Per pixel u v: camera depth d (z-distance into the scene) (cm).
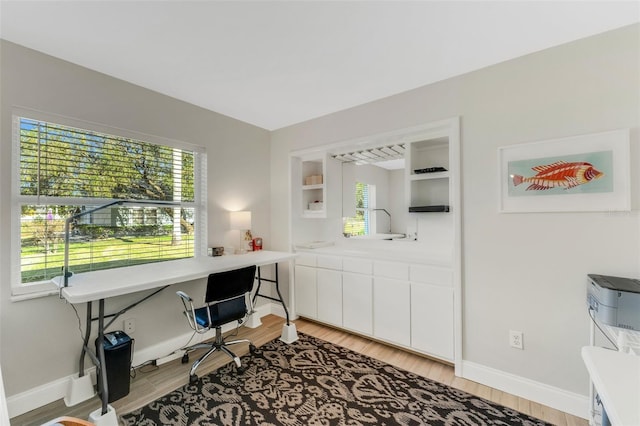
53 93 192
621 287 138
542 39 173
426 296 236
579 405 172
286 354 250
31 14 149
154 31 165
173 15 151
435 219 278
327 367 229
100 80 214
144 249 247
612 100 163
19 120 183
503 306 198
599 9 146
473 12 149
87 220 214
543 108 183
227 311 227
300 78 223
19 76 179
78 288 167
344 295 290
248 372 221
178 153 271
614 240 163
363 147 296
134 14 150
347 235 348
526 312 190
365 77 221
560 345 179
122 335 203
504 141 197
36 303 183
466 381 210
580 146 171
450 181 255
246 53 188
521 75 191
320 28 162
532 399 187
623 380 81
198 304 273
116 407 182
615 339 140
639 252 157
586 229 171
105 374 165
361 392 196
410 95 242
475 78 209
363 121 274
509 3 142
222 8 146
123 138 231
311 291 319
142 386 204
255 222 341
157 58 195
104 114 216
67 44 178
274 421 169
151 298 240
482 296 206
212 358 244
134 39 173
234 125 316
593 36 168
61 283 174
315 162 370
